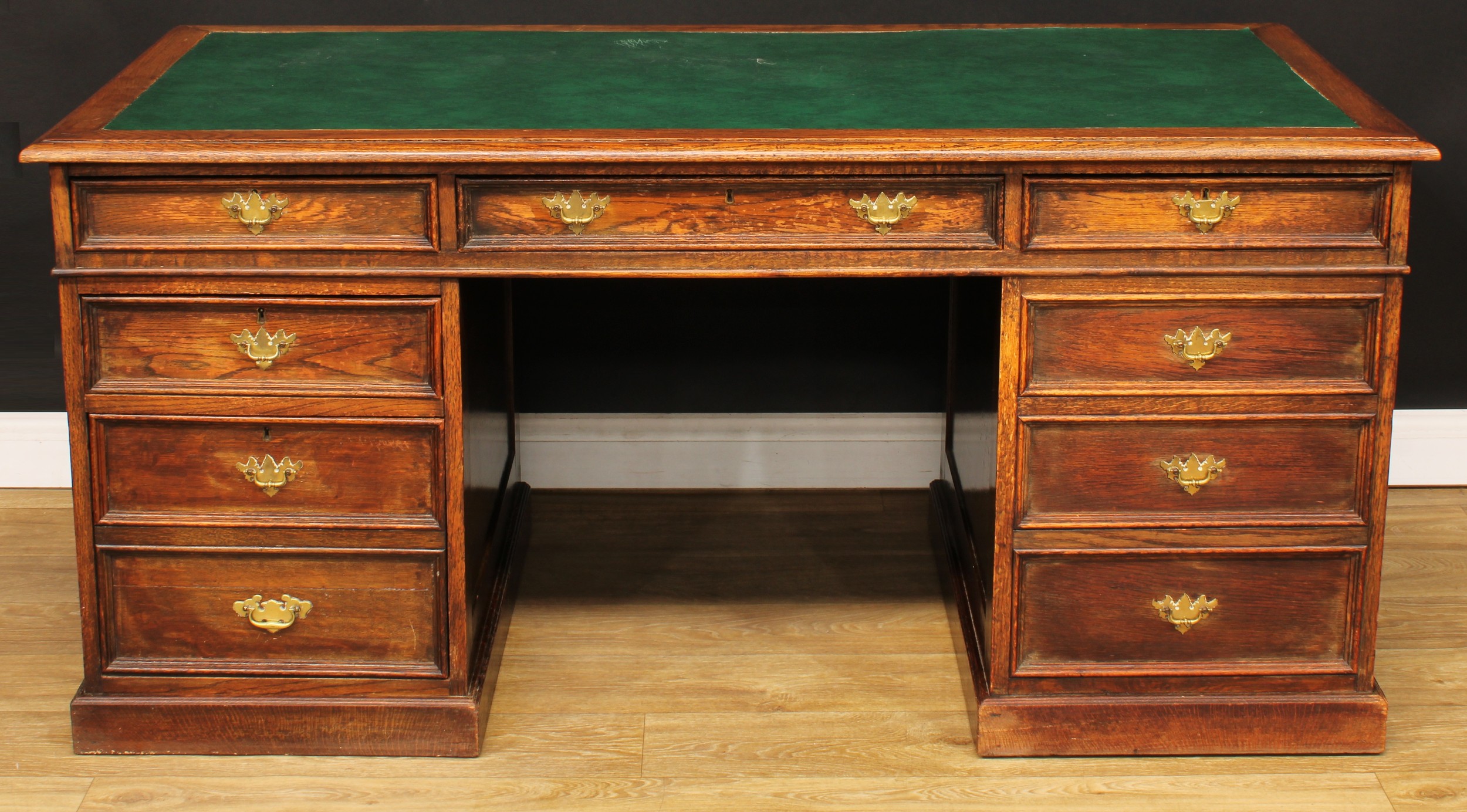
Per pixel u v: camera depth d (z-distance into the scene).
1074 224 2.02
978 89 2.27
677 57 2.50
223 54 2.47
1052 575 2.17
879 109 2.15
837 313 3.12
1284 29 2.61
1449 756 2.22
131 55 2.98
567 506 3.16
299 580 2.18
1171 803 2.11
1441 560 2.88
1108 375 2.09
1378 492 2.13
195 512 2.14
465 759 2.23
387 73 2.38
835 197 2.01
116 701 2.20
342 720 2.22
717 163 1.97
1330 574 2.18
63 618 2.65
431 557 2.16
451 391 2.09
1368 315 2.06
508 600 2.62
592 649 2.56
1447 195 3.08
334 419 2.10
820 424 3.21
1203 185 2.00
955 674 2.49
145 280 2.03
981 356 2.37
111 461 2.12
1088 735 2.22
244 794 2.13
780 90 2.28
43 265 3.09
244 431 2.11
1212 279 2.04
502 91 2.26
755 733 2.30
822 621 2.68
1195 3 2.99
